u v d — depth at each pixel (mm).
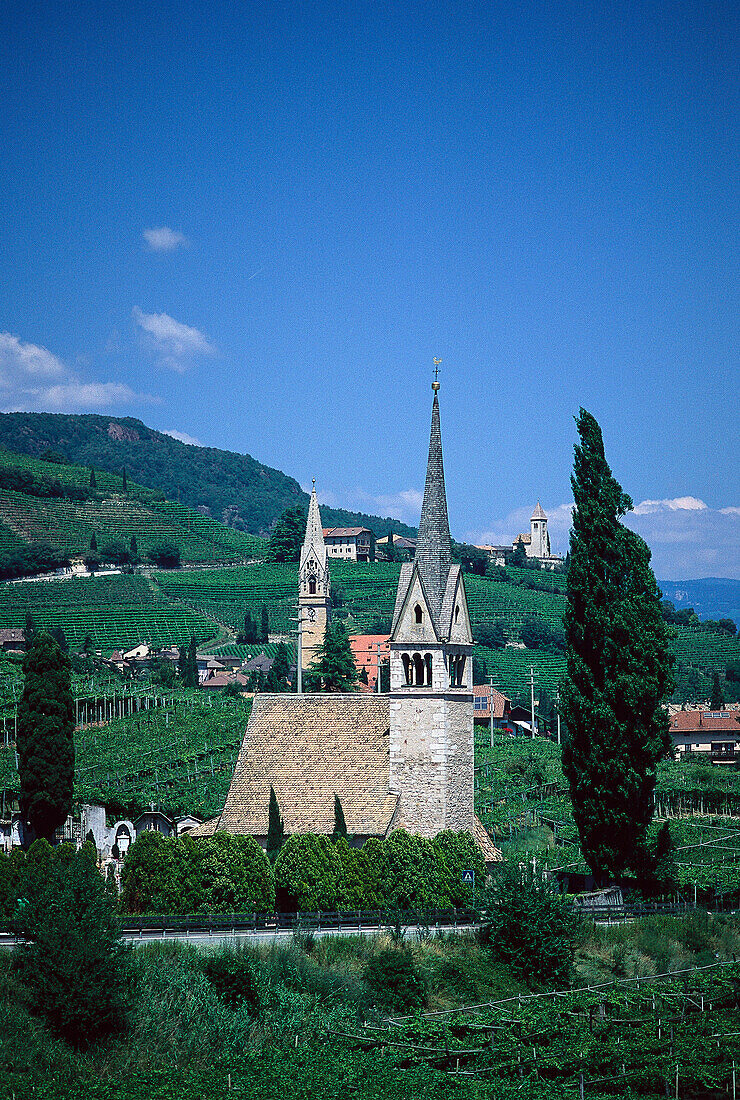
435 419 97250
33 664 108188
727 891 95562
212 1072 63250
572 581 94750
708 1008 74625
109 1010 66125
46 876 73875
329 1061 64938
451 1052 67312
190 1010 68500
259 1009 70250
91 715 191500
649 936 85188
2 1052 62875
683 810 149000
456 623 94500
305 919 82812
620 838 91812
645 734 91188
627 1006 73938
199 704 199625
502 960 79938
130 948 70188
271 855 89000
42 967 66500
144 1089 60688
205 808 128375
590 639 93750
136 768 152625
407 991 73750
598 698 91812
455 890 86375
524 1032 69812
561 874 101375
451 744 92562
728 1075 65188
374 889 85562
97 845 112062
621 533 94875
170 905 83938
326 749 94688
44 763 106250
